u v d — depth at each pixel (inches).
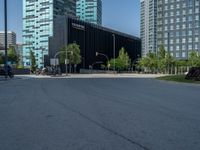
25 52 6451.8
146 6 7500.0
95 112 519.8
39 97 780.0
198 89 1106.7
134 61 6619.1
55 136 342.6
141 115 487.5
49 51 5275.6
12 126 401.7
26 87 1178.0
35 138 334.3
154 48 7175.2
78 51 4640.8
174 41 6323.8
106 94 865.5
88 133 356.5
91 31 5492.1
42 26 6245.1
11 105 618.5
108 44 5974.4
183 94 886.4
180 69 5310.0
